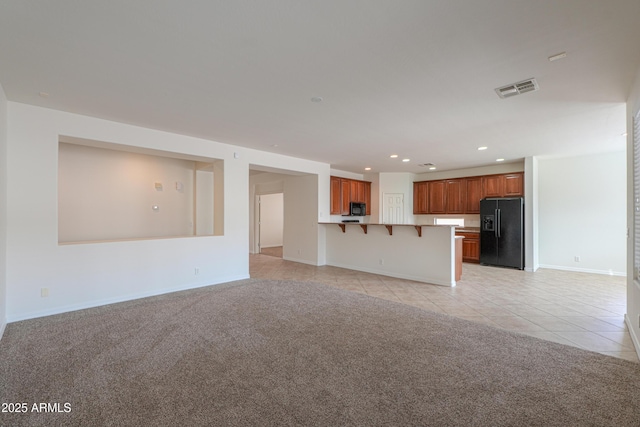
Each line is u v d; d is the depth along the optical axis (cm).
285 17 181
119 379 214
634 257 288
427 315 356
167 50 219
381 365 237
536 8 172
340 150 558
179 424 169
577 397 195
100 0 165
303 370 228
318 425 169
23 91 294
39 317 340
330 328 313
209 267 500
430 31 196
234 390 202
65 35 199
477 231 732
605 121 379
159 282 443
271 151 569
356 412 180
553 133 437
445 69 247
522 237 642
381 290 477
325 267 675
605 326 323
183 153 456
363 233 638
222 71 251
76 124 361
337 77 262
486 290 479
